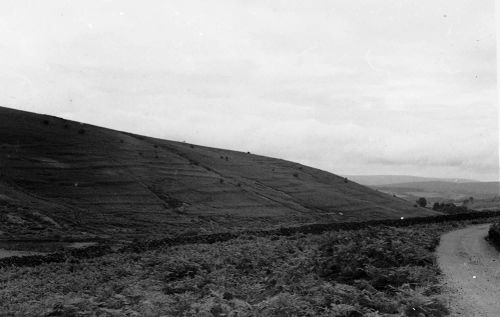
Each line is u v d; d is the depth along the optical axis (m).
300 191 128.88
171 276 21.22
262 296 15.29
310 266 20.27
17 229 56.56
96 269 27.02
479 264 22.06
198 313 11.95
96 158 112.94
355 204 124.81
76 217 70.44
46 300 15.93
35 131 122.19
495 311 13.21
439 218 51.12
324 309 12.45
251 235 39.97
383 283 16.31
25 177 88.25
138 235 61.25
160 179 108.38
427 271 18.78
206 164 137.00
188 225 75.50
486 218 57.69
